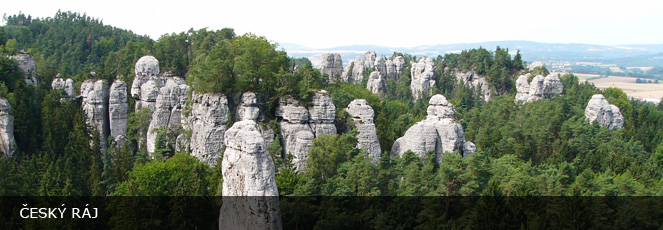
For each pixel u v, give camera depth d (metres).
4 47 151.50
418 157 81.69
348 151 85.94
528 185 73.62
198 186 78.69
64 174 93.75
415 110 155.75
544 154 115.69
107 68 155.38
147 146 111.88
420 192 71.94
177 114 110.56
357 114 97.25
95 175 98.00
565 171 83.75
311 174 80.81
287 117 93.31
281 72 95.94
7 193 87.94
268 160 59.44
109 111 120.31
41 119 118.06
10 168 95.81
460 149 92.88
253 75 96.31
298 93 96.00
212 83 94.94
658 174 102.81
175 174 83.69
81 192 93.38
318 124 93.44
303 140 89.94
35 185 91.75
